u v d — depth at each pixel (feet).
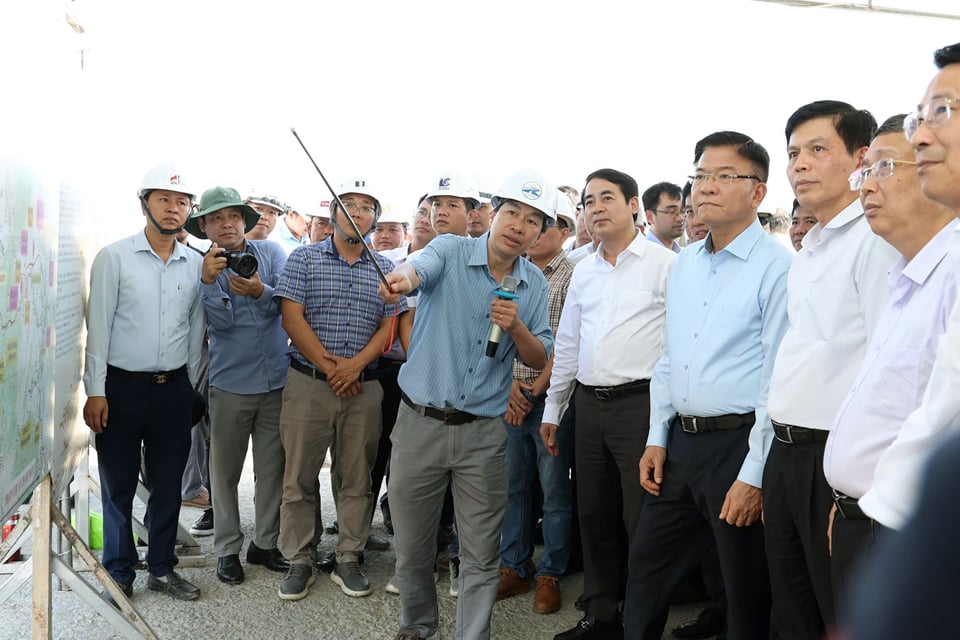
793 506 8.15
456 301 10.50
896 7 25.99
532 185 10.25
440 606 13.16
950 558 1.67
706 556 11.73
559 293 14.08
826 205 8.13
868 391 6.88
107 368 12.42
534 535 16.11
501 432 10.69
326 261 13.23
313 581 13.84
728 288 9.53
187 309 12.98
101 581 10.23
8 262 7.74
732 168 9.38
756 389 9.28
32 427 8.63
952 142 5.29
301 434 13.16
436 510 10.86
